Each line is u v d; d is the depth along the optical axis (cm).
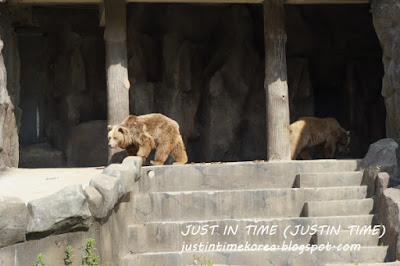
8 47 1236
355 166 1044
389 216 873
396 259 830
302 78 1627
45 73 1680
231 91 1602
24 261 672
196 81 1608
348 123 1666
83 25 1628
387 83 1127
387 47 1134
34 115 2139
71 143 1598
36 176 1041
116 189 799
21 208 654
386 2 1113
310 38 1666
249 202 947
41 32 1661
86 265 732
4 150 1109
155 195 931
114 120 1175
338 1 1229
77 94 1611
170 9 1617
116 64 1179
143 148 1098
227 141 1584
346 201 943
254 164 1023
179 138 1149
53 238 711
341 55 1680
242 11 1628
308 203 934
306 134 1257
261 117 1622
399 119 1086
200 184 1006
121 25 1184
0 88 1069
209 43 1652
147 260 838
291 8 1642
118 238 835
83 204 721
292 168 1030
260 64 1634
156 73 1633
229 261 849
